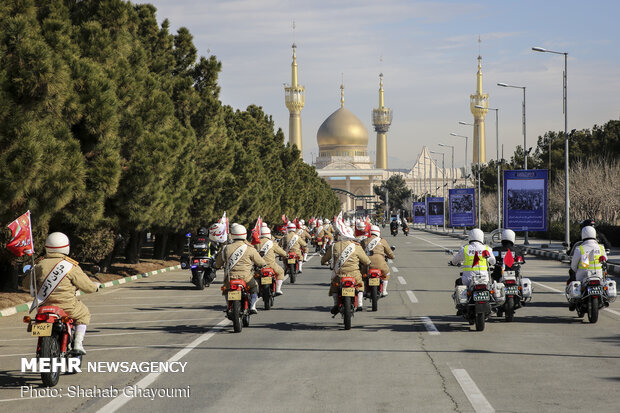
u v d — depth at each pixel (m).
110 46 21.53
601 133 70.69
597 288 12.82
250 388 7.89
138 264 28.59
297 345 10.74
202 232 21.02
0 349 10.97
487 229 80.62
